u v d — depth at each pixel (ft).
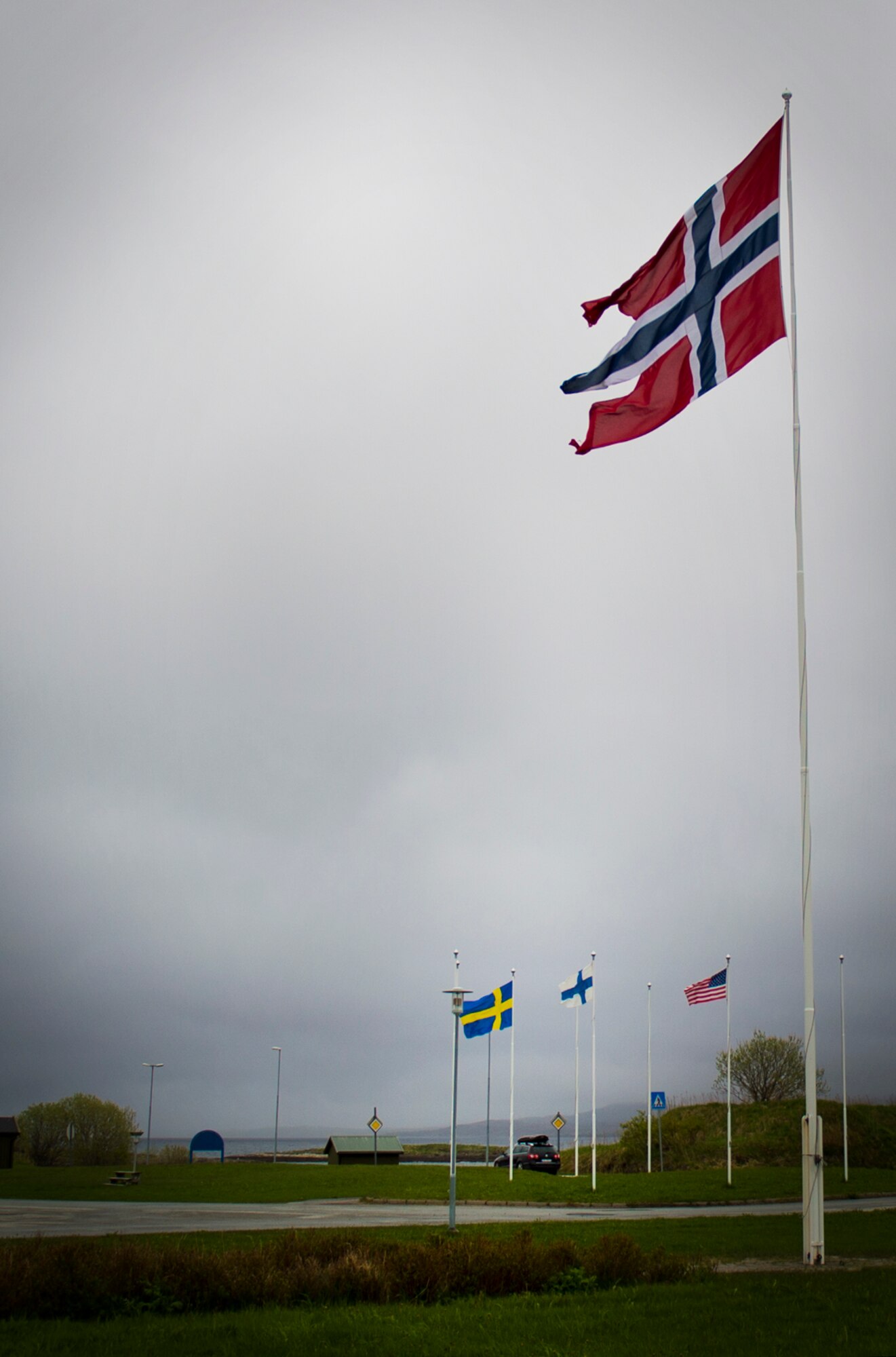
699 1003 191.72
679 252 97.76
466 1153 514.68
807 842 87.76
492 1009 139.74
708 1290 71.61
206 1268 68.33
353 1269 71.31
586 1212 153.28
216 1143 279.49
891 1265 85.76
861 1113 276.82
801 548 92.17
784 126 94.73
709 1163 256.52
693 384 94.38
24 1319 61.05
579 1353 52.70
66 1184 199.52
